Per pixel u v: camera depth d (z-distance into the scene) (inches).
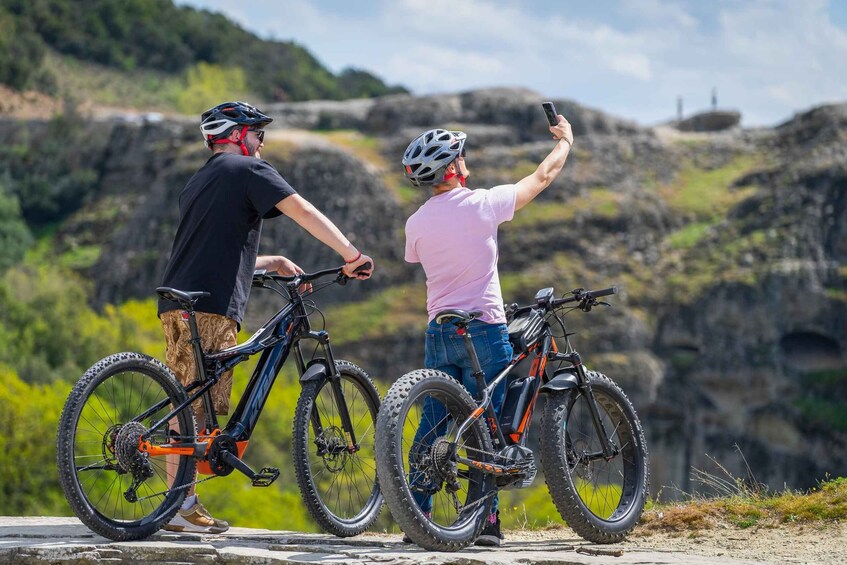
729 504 434.6
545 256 5275.6
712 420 4667.8
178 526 376.8
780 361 4658.0
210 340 370.6
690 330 4830.2
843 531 390.6
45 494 2102.6
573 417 399.9
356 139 6427.2
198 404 359.3
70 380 3257.9
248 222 377.4
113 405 347.6
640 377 4645.7
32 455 2118.6
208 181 375.6
